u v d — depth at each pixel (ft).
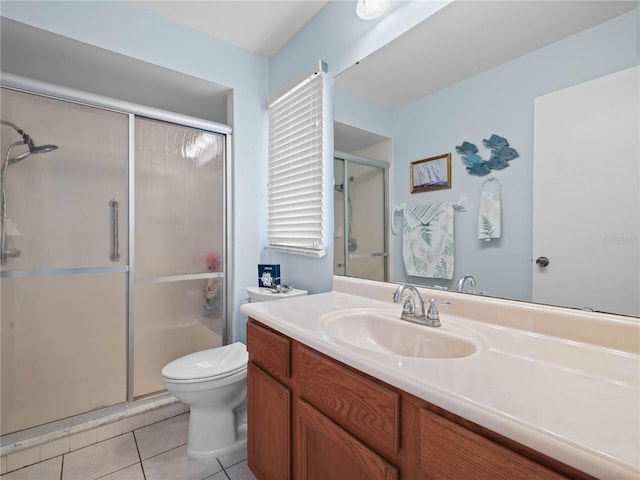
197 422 5.12
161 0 5.71
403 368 2.29
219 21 6.30
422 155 4.23
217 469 4.79
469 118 3.71
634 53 2.57
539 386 2.02
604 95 2.72
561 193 2.99
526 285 3.24
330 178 5.71
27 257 5.11
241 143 7.18
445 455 1.98
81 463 4.91
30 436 5.08
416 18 4.24
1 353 4.93
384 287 4.66
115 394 5.85
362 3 4.52
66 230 5.41
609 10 2.70
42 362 5.24
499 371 2.25
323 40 5.86
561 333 2.91
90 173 5.60
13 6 4.78
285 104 6.92
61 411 5.37
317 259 6.04
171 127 6.49
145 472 4.72
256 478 4.24
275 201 7.30
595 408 1.76
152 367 6.28
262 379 4.02
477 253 3.66
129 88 7.08
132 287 6.01
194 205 6.76
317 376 3.11
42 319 5.24
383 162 4.75
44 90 5.10
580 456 1.40
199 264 6.84
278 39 6.86
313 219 6.07
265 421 3.97
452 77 3.87
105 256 5.74
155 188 6.30
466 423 1.92
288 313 3.97
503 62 3.41
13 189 4.99
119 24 5.67
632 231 2.58
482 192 3.61
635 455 1.36
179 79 6.64
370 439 2.52
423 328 3.38
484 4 3.58
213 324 7.01
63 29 5.16
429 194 4.15
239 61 7.13
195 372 4.87
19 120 5.01
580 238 2.87
